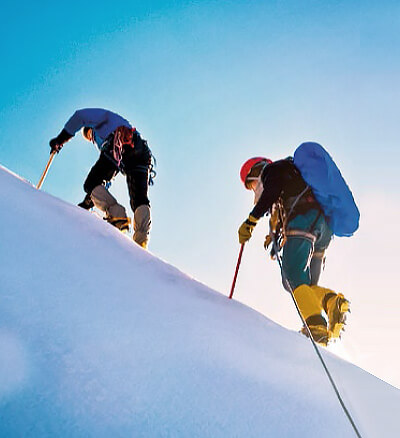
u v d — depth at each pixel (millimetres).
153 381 1141
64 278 1516
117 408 1012
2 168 2340
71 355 1123
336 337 2775
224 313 1844
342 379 1562
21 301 1277
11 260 1479
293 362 1579
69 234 1896
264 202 2773
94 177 3822
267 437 1093
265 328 1854
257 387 1279
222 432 1057
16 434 882
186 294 1927
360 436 1123
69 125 3912
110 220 3709
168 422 1027
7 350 1057
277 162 2904
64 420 937
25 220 1784
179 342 1377
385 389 1626
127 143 3863
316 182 2803
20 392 961
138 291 1694
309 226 2795
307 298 2598
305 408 1252
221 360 1362
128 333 1318
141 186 3926
